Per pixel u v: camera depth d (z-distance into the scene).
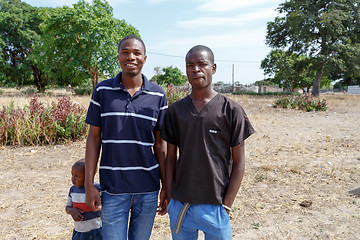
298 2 32.53
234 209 3.59
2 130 6.66
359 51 30.62
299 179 4.66
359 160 5.78
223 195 1.73
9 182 4.44
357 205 3.70
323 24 30.62
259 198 3.92
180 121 1.71
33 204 3.70
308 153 6.29
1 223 3.21
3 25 32.66
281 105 15.51
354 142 7.36
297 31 31.95
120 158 1.80
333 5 31.27
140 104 1.83
